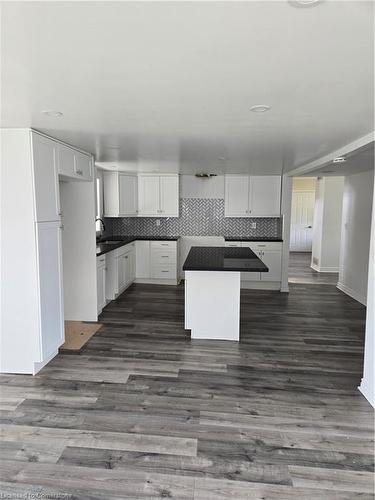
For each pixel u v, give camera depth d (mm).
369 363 2756
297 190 11812
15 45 1359
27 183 2900
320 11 1113
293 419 2506
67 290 4559
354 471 2020
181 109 2254
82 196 4352
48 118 2506
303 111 2293
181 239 7086
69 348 3723
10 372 3141
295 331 4332
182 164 5168
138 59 1495
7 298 3057
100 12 1123
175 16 1146
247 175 6672
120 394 2812
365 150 3322
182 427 2398
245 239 6586
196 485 1906
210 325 4012
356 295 5852
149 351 3668
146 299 5699
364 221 5582
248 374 3184
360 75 1673
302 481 1943
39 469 2012
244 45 1363
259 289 6613
